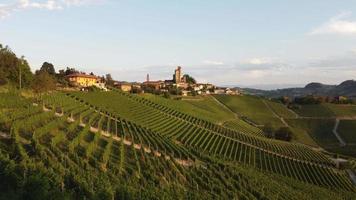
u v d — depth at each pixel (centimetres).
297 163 12988
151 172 6838
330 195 9475
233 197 6844
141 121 12925
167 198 5322
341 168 13838
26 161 5031
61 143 6969
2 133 6725
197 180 7300
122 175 6325
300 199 8062
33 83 12419
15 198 4062
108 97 16250
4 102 8956
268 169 11475
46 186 4169
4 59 12062
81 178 4903
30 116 7900
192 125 15325
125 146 8494
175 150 9462
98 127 9400
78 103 12494
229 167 8806
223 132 15588
